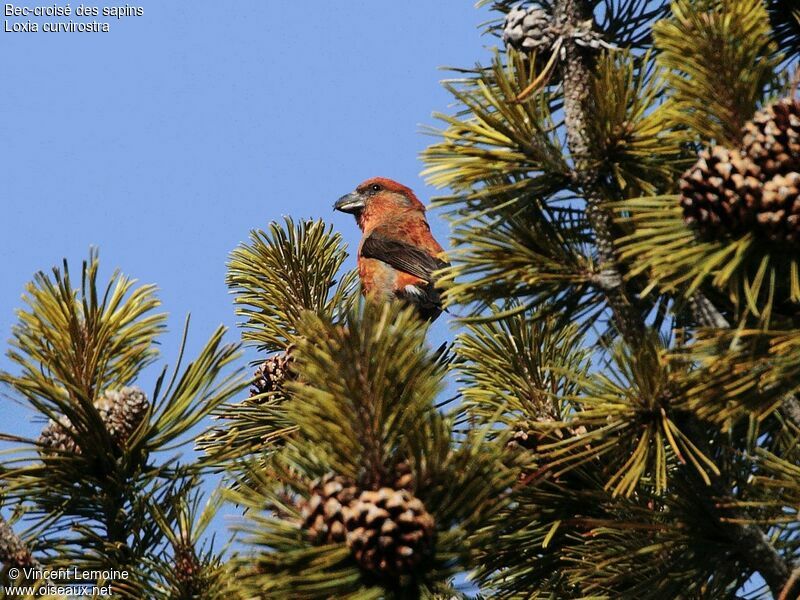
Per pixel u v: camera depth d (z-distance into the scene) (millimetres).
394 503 3369
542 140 4465
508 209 4605
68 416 4605
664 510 4793
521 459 3689
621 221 4359
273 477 3732
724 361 3699
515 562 5031
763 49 4422
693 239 3869
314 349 3551
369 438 3496
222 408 5805
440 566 3447
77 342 4949
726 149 3875
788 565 4410
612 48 4652
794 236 3693
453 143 4535
